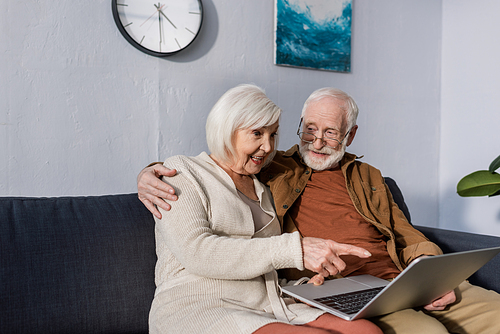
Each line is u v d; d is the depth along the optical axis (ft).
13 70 5.98
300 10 8.31
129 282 3.98
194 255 3.40
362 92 9.31
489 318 3.96
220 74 7.62
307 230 4.81
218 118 4.13
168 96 7.16
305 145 5.40
